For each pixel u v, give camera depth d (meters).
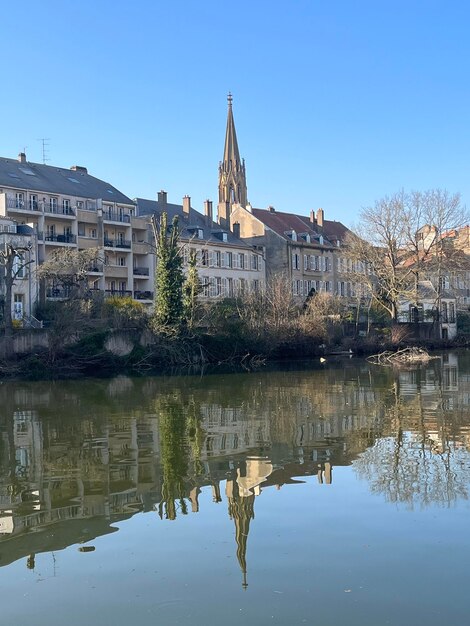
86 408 24.77
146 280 64.94
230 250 72.00
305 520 10.71
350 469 14.03
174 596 8.12
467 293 94.06
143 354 44.91
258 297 55.31
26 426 20.69
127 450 16.62
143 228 64.56
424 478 13.15
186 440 17.80
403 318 74.12
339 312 61.84
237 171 113.00
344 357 56.84
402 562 8.94
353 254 64.75
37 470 14.64
